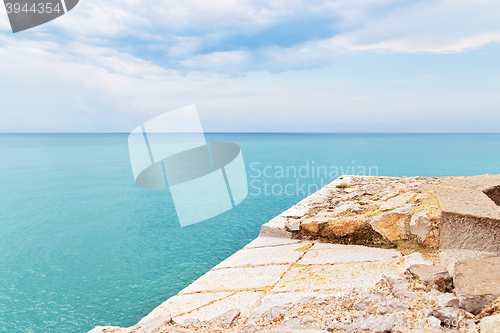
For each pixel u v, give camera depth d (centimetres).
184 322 196
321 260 285
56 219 674
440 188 345
